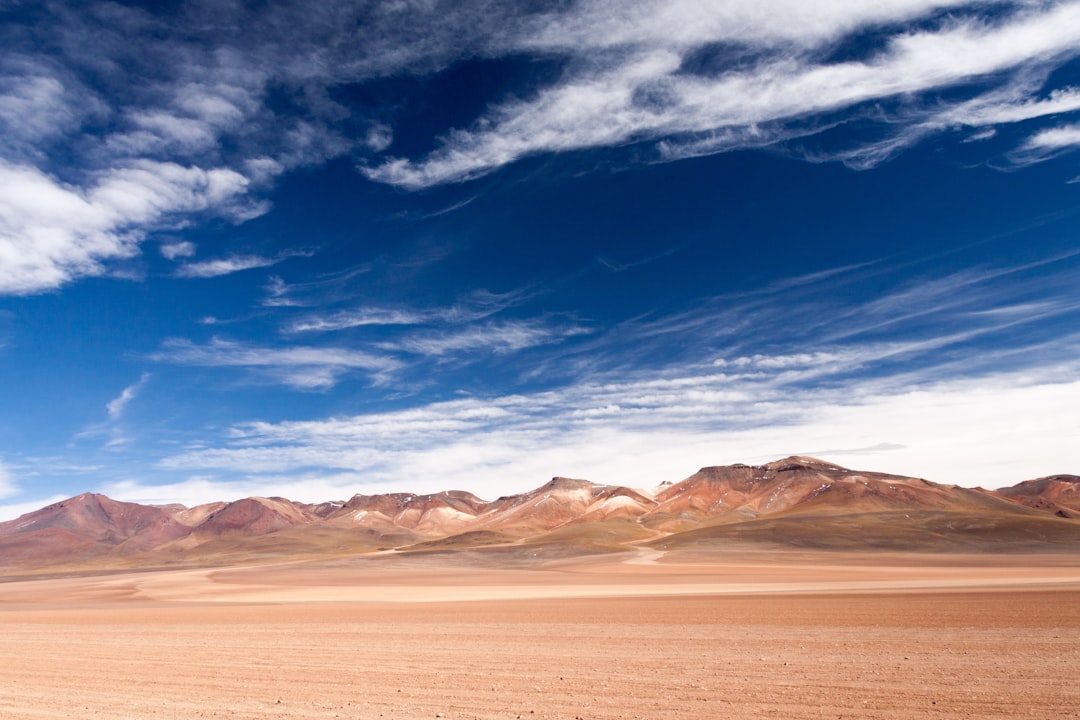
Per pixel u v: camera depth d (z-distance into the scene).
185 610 62.44
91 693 19.72
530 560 181.50
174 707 17.55
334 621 44.94
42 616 58.94
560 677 20.73
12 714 17.12
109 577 193.00
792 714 15.64
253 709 17.11
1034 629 29.56
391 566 177.75
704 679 19.92
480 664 23.64
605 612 46.22
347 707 17.14
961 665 21.09
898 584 73.69
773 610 43.69
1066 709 15.58
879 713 15.59
